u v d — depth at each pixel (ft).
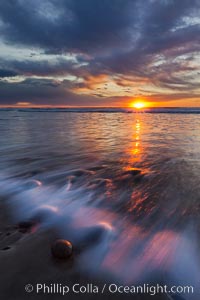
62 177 19.62
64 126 69.77
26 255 8.90
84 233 10.64
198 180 17.95
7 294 7.20
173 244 9.72
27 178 19.47
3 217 12.35
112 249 9.46
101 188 16.79
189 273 8.14
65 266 8.36
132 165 23.38
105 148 33.24
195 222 11.48
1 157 27.68
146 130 57.57
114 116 138.82
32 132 53.21
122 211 12.99
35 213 12.82
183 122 83.92
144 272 8.21
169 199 14.44
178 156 26.96
